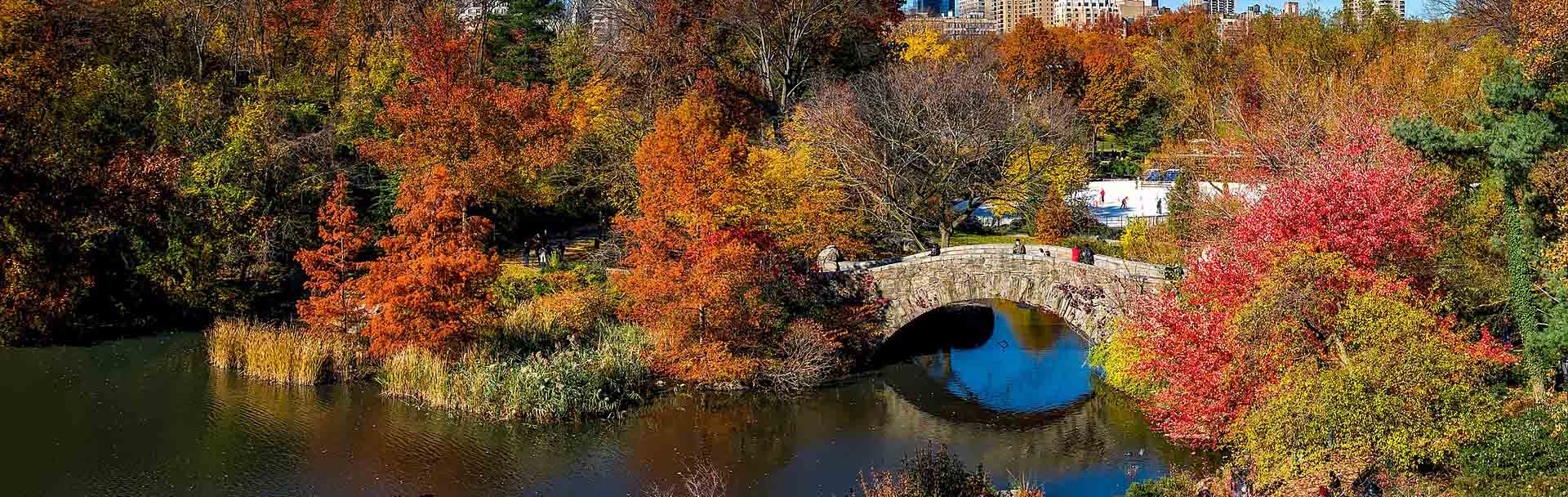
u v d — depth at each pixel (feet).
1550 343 89.56
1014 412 123.44
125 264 151.43
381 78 187.32
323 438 108.47
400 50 195.42
